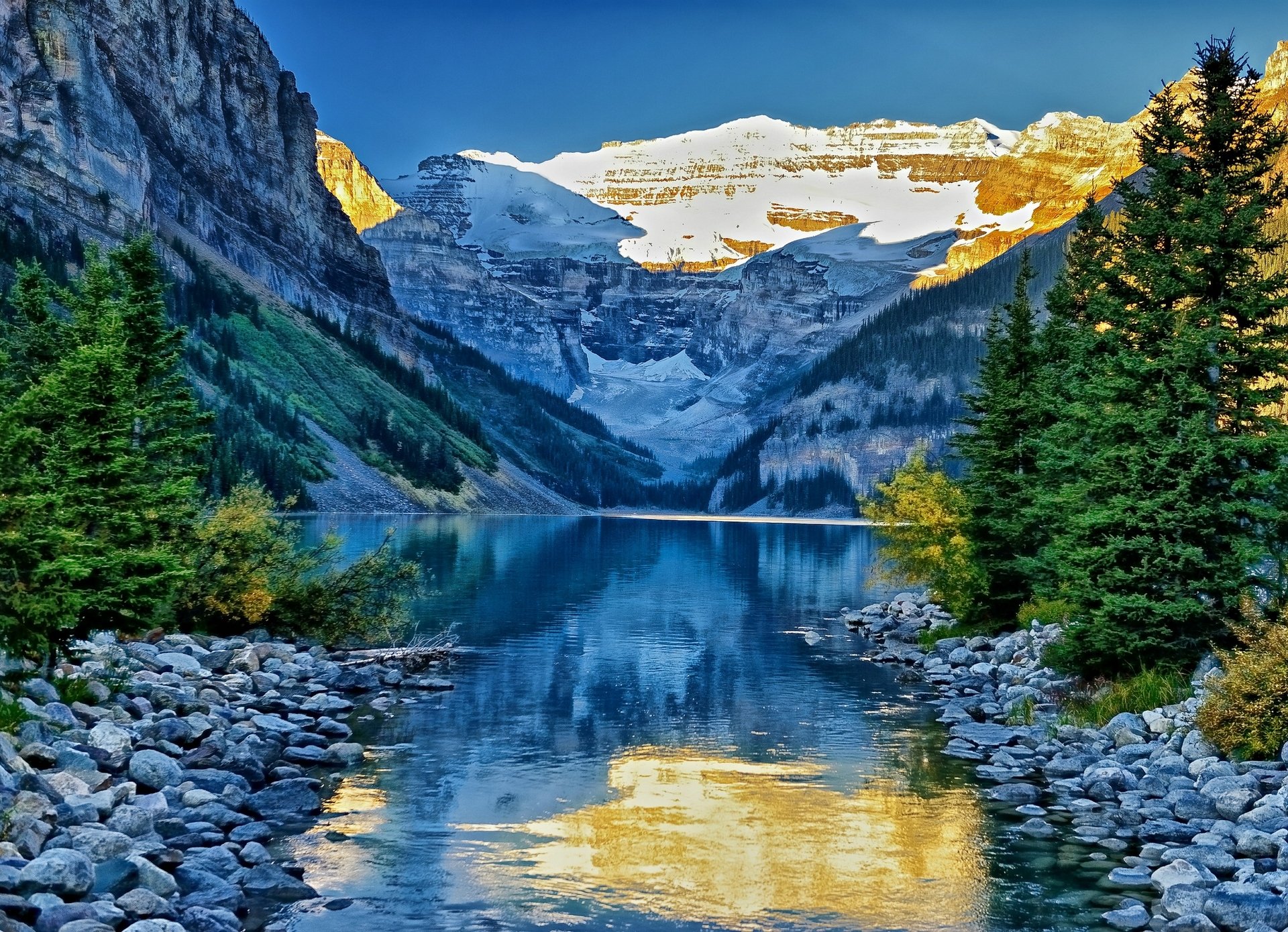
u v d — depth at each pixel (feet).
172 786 64.90
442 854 59.16
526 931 49.06
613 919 50.65
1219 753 75.15
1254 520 95.40
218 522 123.03
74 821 53.83
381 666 117.39
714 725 95.09
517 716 97.25
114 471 86.38
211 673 102.12
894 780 76.33
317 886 53.78
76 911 43.47
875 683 118.42
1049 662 106.22
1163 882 54.80
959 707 102.47
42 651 75.82
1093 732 86.12
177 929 43.34
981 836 63.67
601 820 66.13
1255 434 98.58
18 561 72.43
